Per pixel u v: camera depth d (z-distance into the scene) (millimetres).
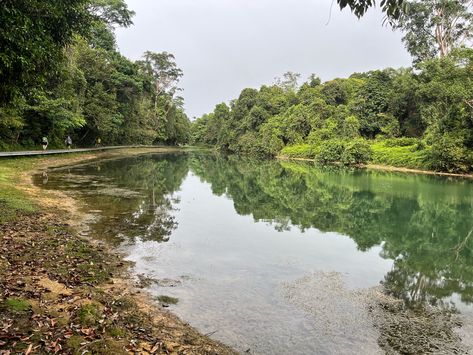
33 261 6016
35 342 3590
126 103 41344
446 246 9523
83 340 3760
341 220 12180
